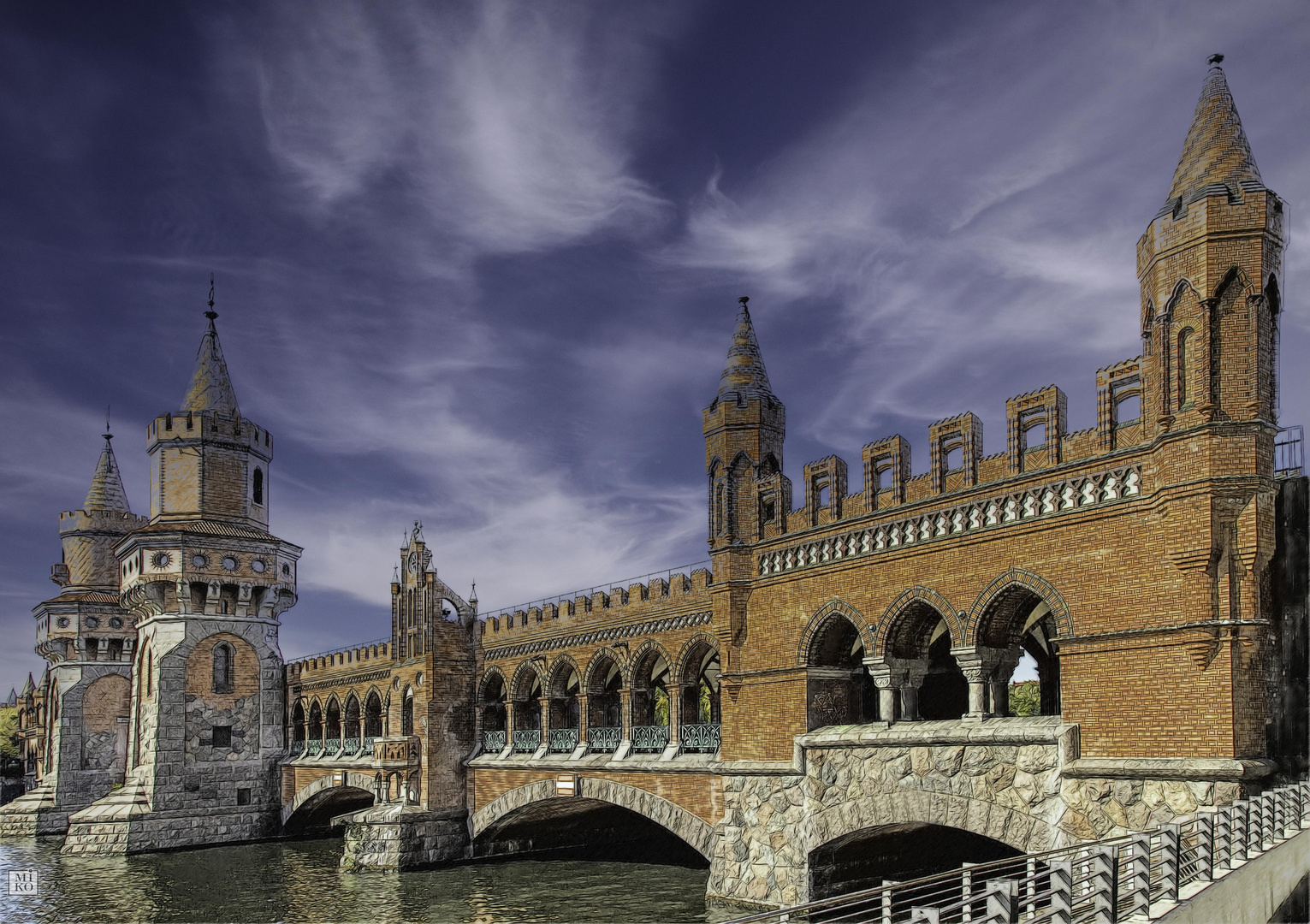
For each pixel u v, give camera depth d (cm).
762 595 3881
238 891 5312
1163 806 2520
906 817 3181
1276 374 2559
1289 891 2302
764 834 3722
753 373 4119
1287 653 2495
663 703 7075
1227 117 2634
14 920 4738
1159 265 2644
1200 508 2497
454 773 5900
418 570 6172
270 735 7938
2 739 14938
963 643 3100
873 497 3472
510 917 4219
